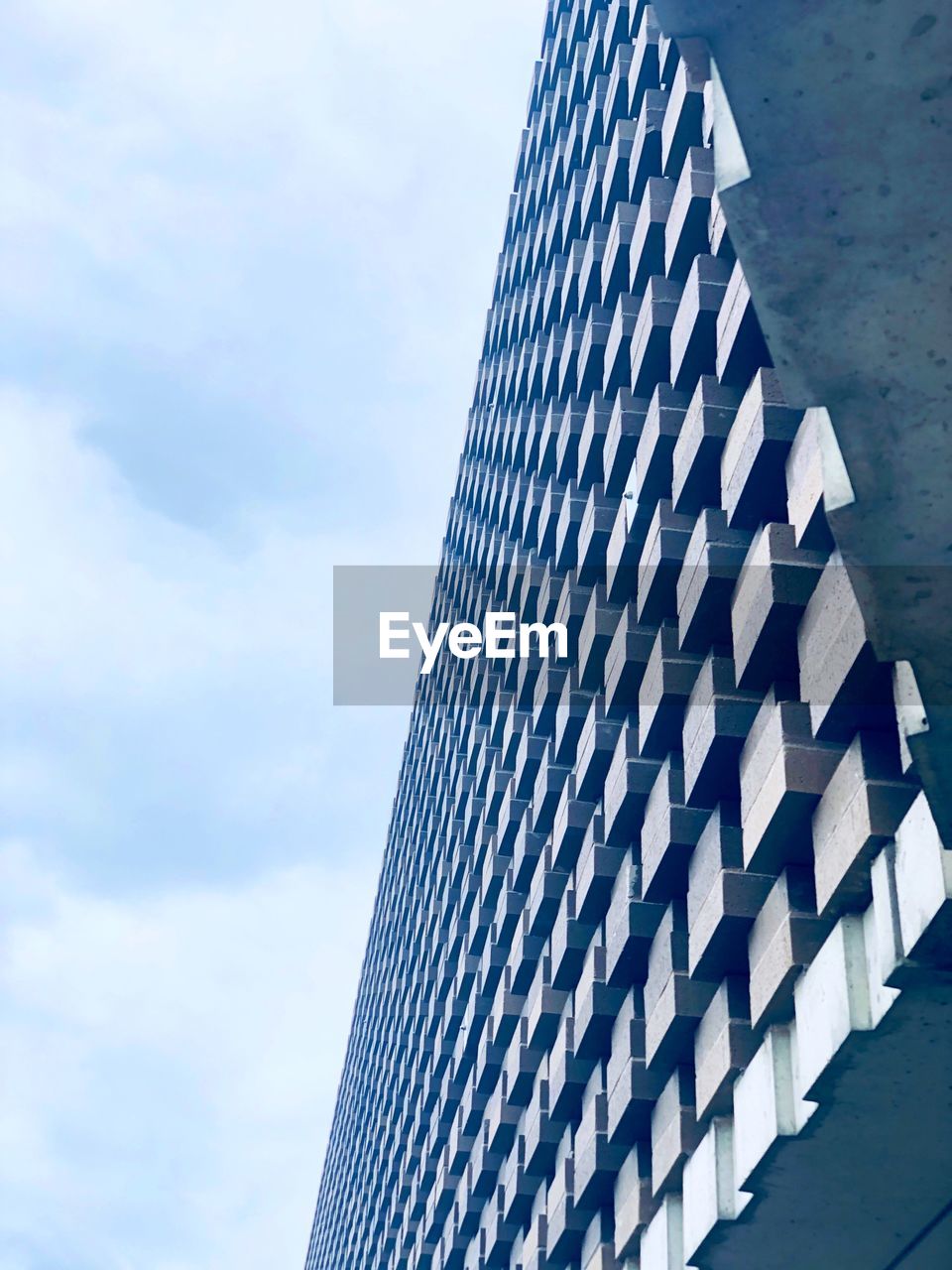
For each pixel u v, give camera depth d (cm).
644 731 2006
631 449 2402
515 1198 2758
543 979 2648
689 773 1809
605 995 2205
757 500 1736
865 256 700
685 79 2222
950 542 792
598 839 2331
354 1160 6344
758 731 1656
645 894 1972
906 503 781
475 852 3666
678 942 1906
